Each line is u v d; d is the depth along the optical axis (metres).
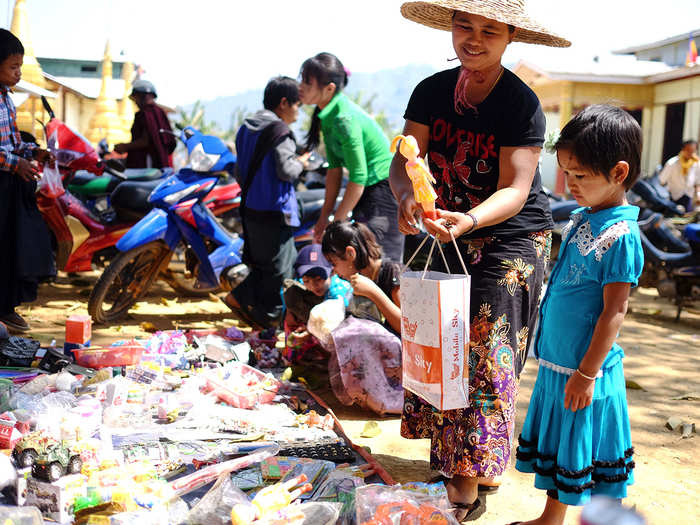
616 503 1.68
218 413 3.78
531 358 5.47
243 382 4.11
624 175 2.46
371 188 5.12
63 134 5.98
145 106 8.10
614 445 2.61
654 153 19.50
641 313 7.50
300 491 2.70
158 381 4.12
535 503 3.09
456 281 2.52
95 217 6.26
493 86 2.87
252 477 2.93
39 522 2.50
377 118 21.89
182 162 11.84
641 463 3.51
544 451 2.68
